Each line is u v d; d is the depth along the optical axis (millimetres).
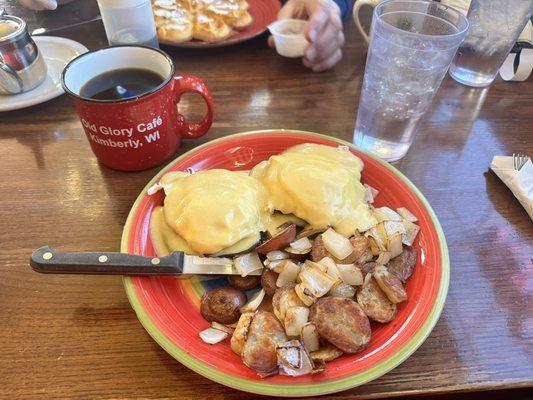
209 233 297
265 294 288
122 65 392
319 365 242
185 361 244
